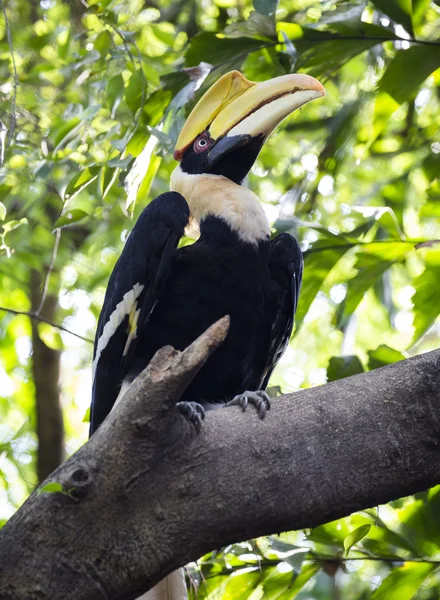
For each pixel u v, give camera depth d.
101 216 11.19
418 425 6.07
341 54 9.62
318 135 12.89
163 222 8.06
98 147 10.81
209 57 9.47
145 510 5.66
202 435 5.91
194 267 7.98
